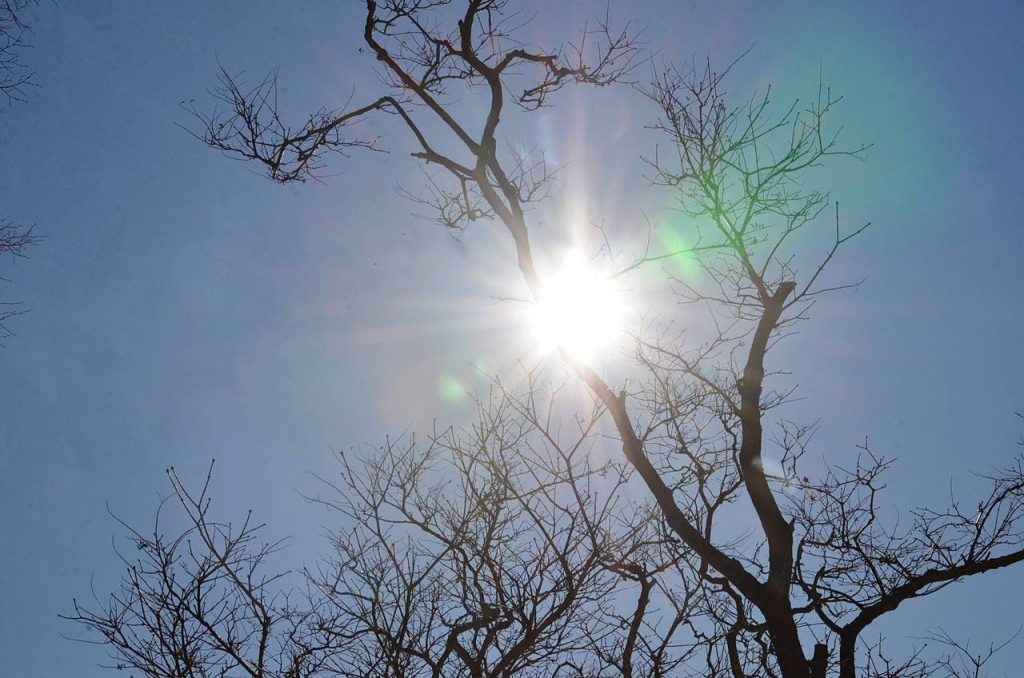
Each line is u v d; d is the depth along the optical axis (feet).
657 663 28.43
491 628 26.76
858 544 32.14
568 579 27.09
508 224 31.99
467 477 28.07
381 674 26.30
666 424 31.83
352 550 27.20
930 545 31.78
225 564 26.16
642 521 29.66
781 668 27.71
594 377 30.12
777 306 30.73
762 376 30.22
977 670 30.35
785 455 33.27
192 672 25.38
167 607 25.66
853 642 29.63
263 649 25.91
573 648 27.84
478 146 32.89
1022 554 29.25
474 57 32.96
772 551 28.86
